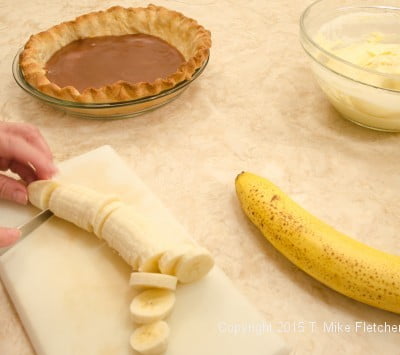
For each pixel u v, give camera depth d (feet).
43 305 1.64
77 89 2.19
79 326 1.60
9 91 2.38
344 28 2.40
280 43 2.68
